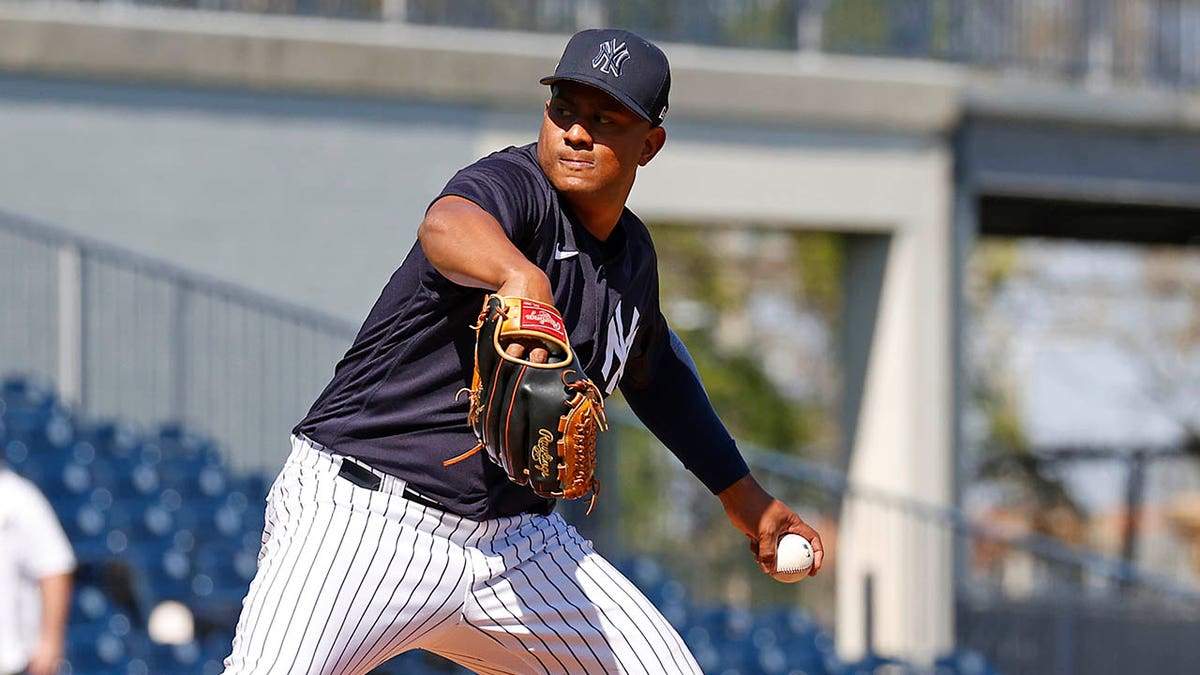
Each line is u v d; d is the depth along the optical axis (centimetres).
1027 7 5006
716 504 7969
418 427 1207
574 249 1203
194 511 3844
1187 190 5106
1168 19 5138
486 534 1246
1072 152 4978
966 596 4722
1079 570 5012
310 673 1191
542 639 1292
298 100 4350
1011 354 11269
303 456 1234
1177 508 8656
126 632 3397
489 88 4469
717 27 4750
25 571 2445
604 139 1170
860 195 4747
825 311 10544
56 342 4122
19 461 3759
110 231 4216
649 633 1312
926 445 4794
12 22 4116
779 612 4344
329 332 4147
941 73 4825
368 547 1205
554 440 1085
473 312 1184
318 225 4362
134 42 4212
